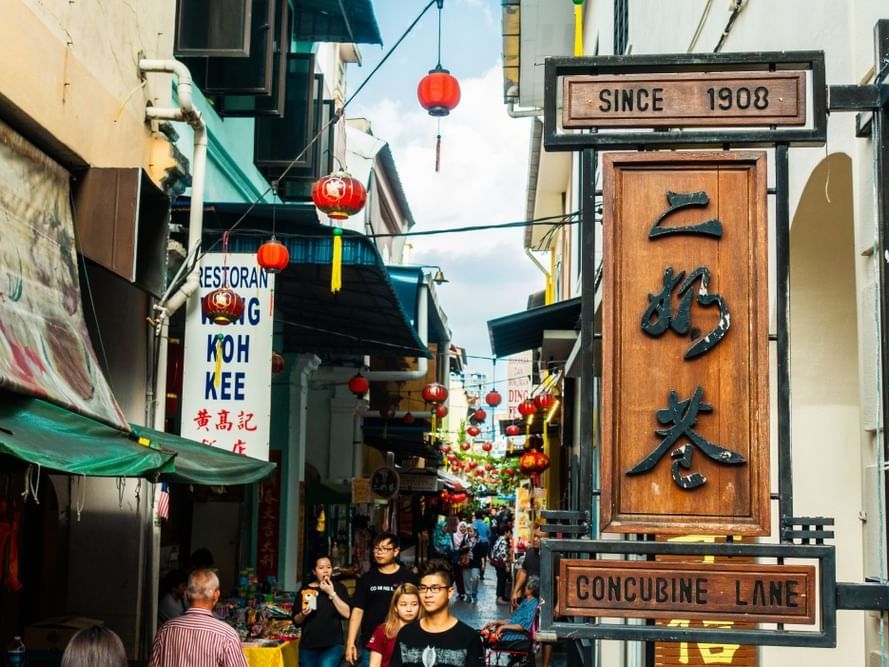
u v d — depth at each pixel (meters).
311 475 20.19
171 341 12.41
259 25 12.76
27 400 6.68
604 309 4.85
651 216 4.91
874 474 5.26
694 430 4.80
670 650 8.21
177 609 11.39
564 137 5.01
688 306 4.84
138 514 10.32
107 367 10.16
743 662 8.16
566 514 4.91
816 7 6.51
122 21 9.47
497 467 50.22
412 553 38.59
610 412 4.81
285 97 15.27
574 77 5.04
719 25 9.01
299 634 12.61
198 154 10.55
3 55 7.23
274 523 17.39
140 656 10.17
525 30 19.33
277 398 17.83
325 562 11.72
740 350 4.82
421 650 7.68
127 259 8.62
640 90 5.00
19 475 8.95
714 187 4.91
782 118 4.94
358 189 10.04
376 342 17.58
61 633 9.33
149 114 9.95
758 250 4.84
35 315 7.45
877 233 5.05
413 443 28.39
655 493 4.79
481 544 37.25
